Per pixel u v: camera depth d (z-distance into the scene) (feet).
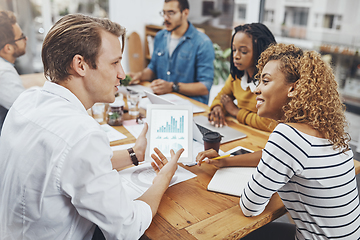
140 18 14.12
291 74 3.15
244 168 4.19
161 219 3.13
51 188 2.57
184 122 4.34
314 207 3.10
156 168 3.92
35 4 13.10
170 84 8.48
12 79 6.51
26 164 2.70
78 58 2.80
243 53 6.16
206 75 9.70
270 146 3.01
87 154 2.53
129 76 8.73
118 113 5.83
